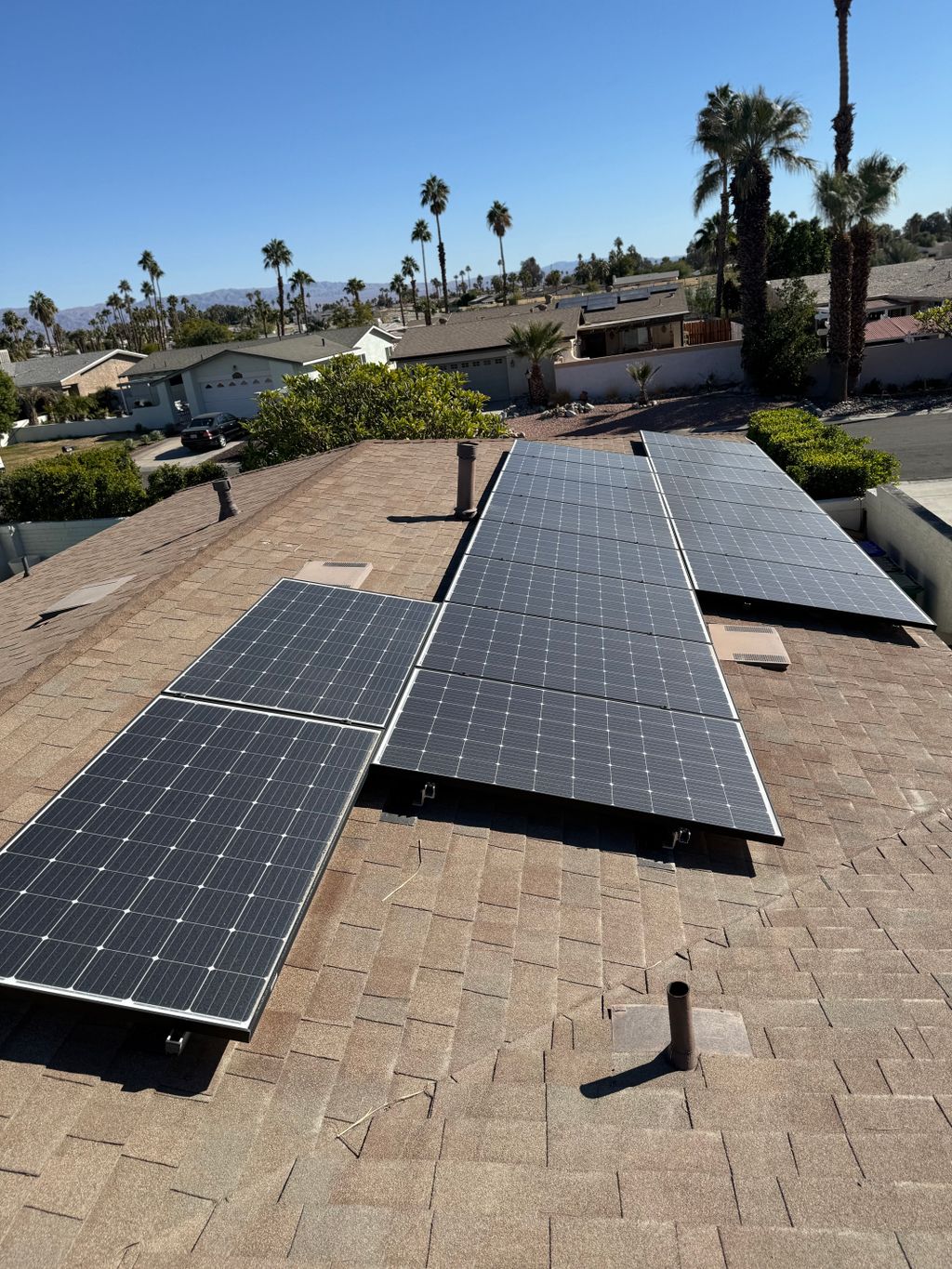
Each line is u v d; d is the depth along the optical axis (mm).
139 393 65062
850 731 8906
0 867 5039
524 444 17516
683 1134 4340
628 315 58375
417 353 54906
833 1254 3672
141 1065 4484
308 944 5410
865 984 5457
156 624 8883
